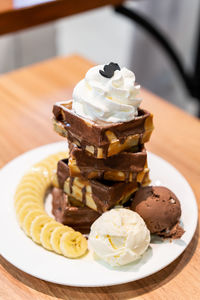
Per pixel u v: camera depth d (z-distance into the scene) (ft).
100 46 5.51
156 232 1.64
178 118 2.54
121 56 5.28
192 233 1.65
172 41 5.34
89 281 1.46
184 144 2.31
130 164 1.62
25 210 1.71
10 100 2.67
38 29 4.07
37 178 1.91
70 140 1.63
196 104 5.07
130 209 1.69
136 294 1.50
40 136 2.35
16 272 1.57
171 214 1.62
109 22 5.28
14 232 1.66
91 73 1.53
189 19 5.27
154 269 1.50
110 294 1.50
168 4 5.00
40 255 1.56
